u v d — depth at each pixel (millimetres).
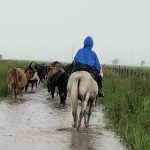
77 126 12797
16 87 20969
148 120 11953
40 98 22719
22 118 14602
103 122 14312
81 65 13094
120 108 14672
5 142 10383
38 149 9758
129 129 11617
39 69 35062
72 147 10164
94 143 10781
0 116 14844
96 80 13422
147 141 9852
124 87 20891
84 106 12188
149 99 14781
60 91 19812
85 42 13391
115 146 10508
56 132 12125
